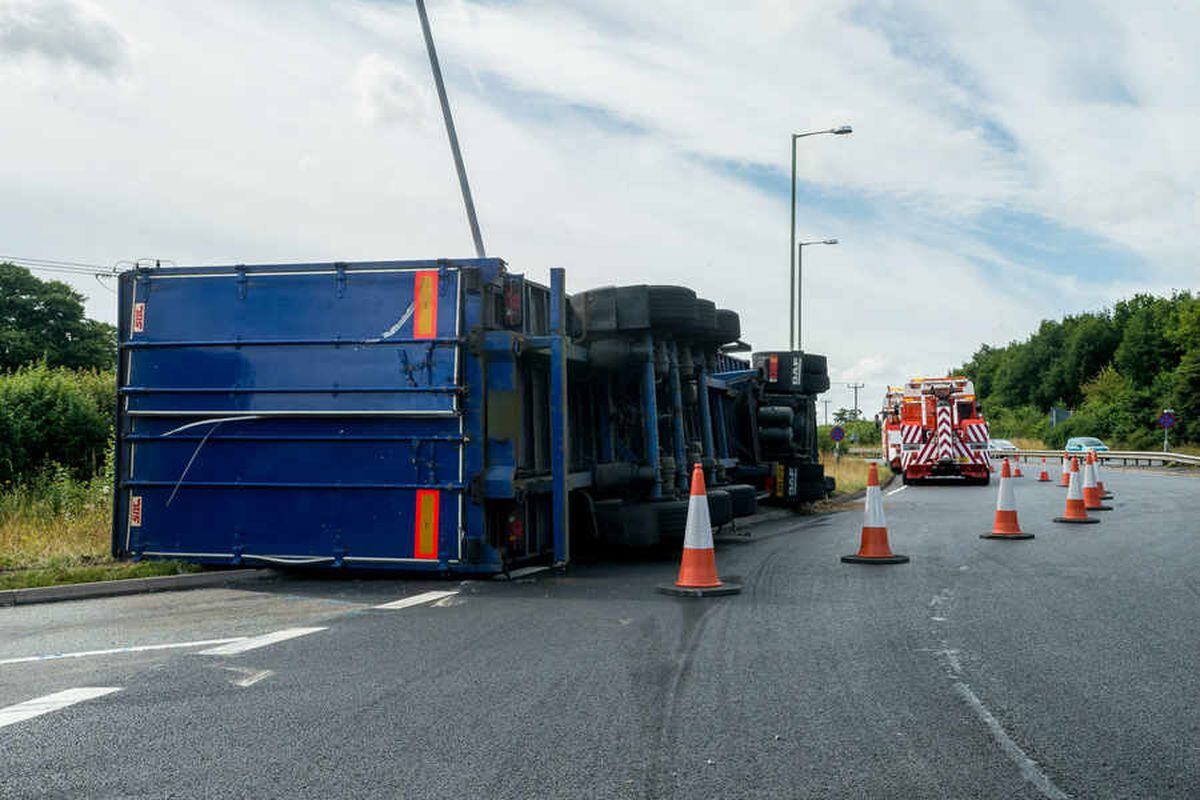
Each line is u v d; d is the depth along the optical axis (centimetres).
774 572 1095
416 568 1016
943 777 434
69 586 956
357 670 634
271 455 1050
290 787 423
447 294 1016
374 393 1023
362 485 1027
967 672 624
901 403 3447
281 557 1041
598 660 658
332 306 1038
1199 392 6100
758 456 1841
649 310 1155
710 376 1552
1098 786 423
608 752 468
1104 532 1542
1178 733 498
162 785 426
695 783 426
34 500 1514
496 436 1009
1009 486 1479
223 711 541
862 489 2978
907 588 973
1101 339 9925
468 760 457
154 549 1073
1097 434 7175
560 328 1048
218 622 814
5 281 5019
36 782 431
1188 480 3394
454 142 1600
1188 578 1038
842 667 637
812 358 1991
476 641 721
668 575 1070
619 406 1229
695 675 616
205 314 1068
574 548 1207
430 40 1598
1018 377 11088
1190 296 8000
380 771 443
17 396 1784
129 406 1081
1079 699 561
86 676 625
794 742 483
